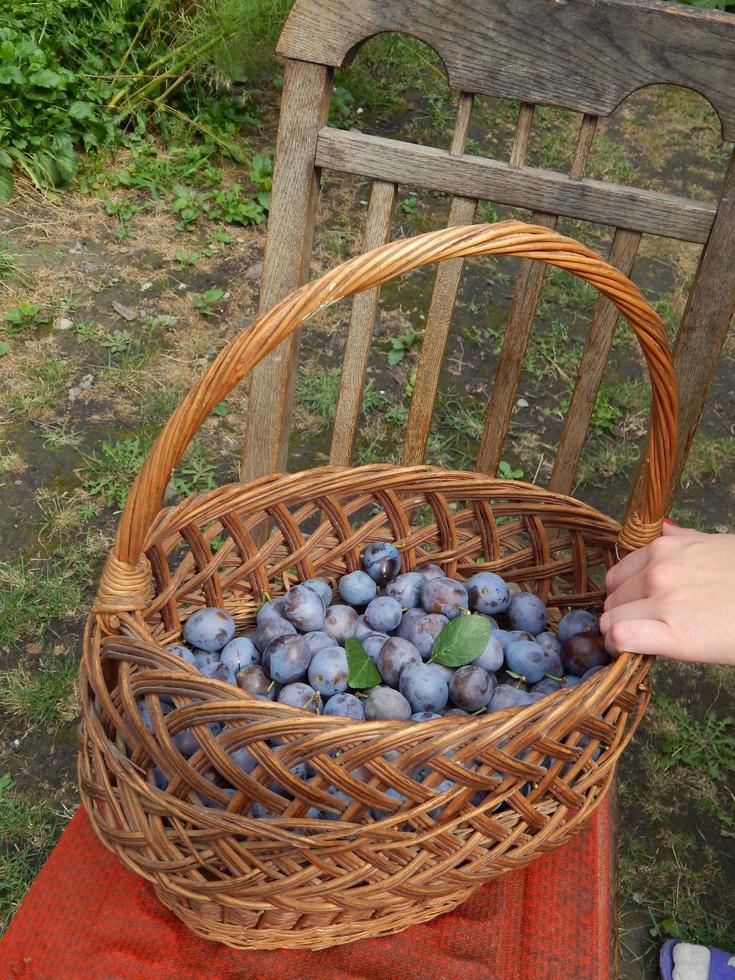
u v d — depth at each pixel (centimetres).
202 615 69
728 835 112
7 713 111
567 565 79
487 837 56
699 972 93
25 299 169
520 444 159
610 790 77
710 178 236
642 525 71
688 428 85
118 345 163
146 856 57
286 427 94
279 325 54
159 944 62
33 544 130
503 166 78
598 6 71
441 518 79
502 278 193
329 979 61
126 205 193
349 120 232
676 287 198
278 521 76
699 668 129
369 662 68
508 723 54
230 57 203
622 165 236
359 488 76
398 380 167
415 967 61
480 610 74
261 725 52
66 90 199
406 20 74
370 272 54
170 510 69
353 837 54
